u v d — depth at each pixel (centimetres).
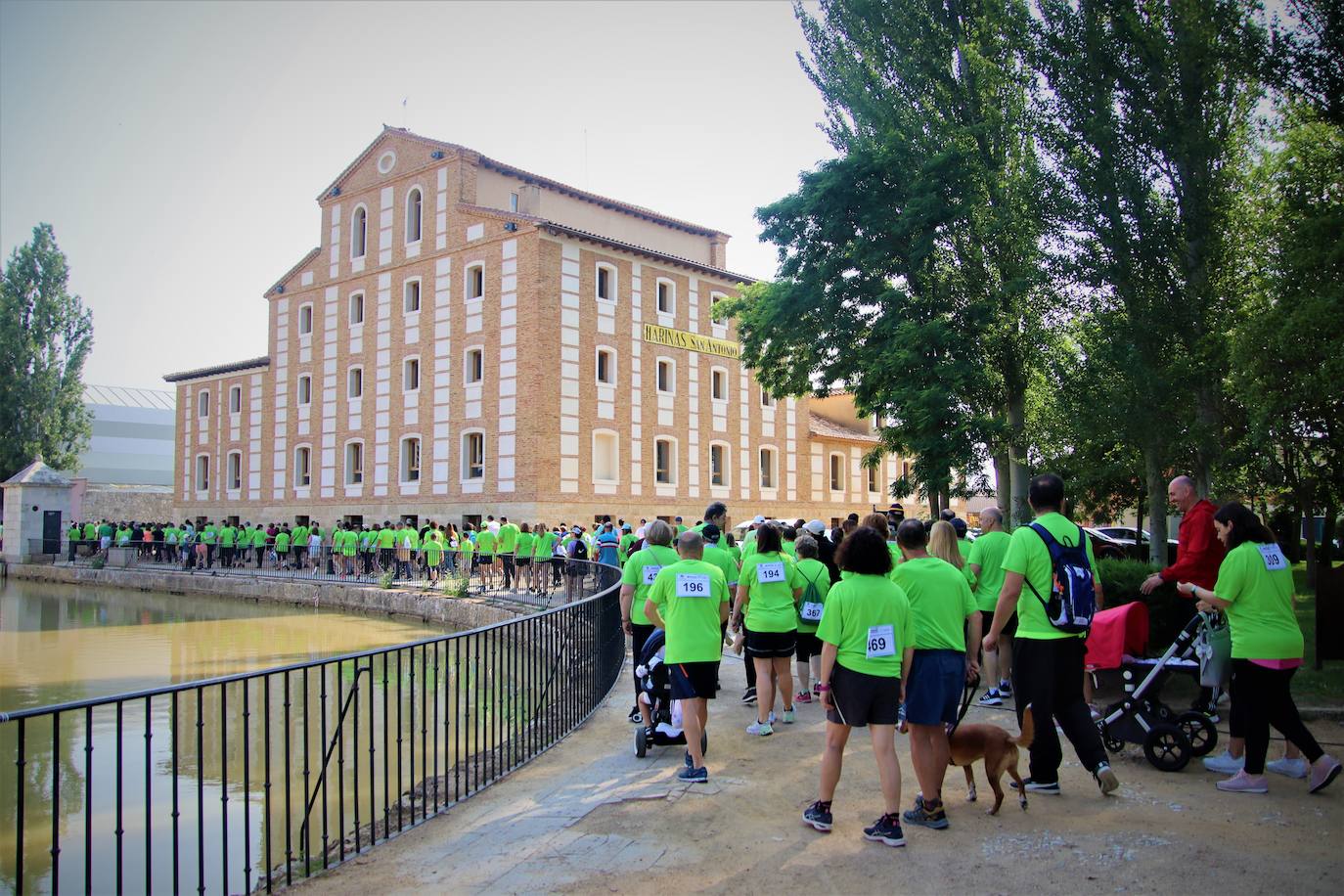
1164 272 1532
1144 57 1515
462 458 3812
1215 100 1479
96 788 1073
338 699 648
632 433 3900
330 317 4491
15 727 1436
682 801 722
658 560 1000
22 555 4653
